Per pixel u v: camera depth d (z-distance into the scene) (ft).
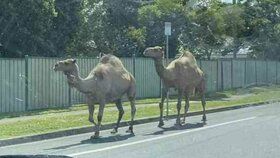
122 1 118.83
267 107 86.53
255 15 170.09
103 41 117.08
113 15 118.73
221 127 56.59
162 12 113.80
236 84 127.13
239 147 41.96
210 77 114.52
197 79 61.36
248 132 51.57
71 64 48.37
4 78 68.64
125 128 58.34
